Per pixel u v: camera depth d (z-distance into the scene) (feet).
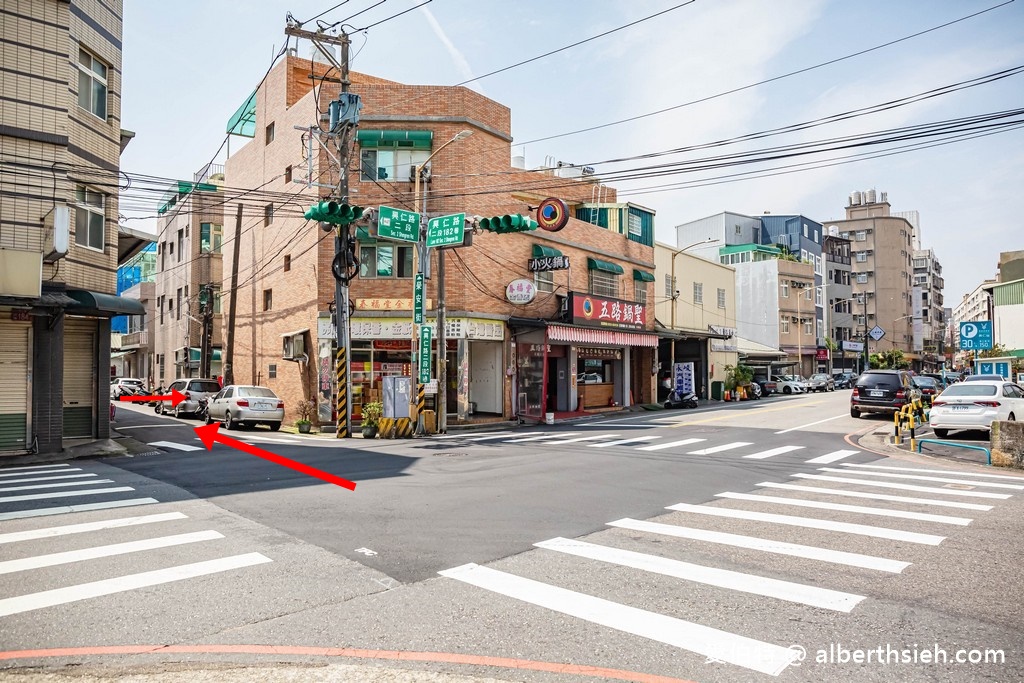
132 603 16.28
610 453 46.06
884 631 14.43
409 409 65.82
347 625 14.93
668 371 119.34
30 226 48.16
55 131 49.03
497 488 31.48
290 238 83.82
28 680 12.40
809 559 19.74
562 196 103.09
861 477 35.45
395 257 76.64
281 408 72.18
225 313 104.94
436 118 76.28
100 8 55.16
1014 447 39.32
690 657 13.16
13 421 47.78
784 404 110.01
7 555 20.16
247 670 12.76
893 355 230.07
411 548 20.98
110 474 36.88
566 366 92.63
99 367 56.13
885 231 260.01
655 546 21.22
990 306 135.74
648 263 111.24
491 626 14.80
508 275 81.87
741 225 207.10
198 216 122.52
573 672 12.59
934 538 22.08
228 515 25.54
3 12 47.39
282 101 87.30
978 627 14.66
